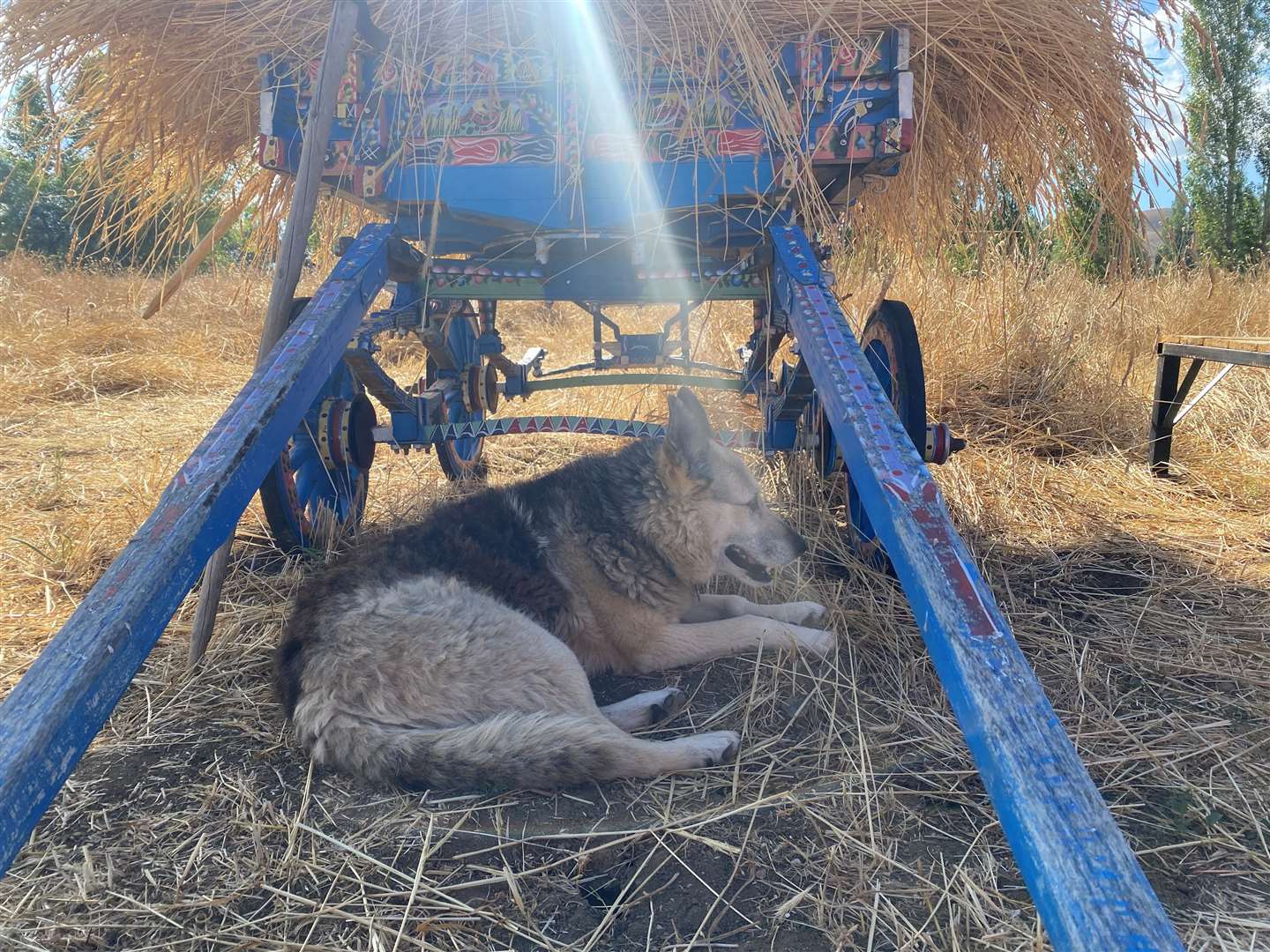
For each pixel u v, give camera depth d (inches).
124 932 71.0
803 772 93.1
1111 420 232.8
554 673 99.3
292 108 128.5
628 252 136.6
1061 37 124.9
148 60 132.1
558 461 228.7
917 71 130.4
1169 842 81.2
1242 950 67.7
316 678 93.4
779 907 72.9
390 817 86.3
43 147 147.5
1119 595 140.4
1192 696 108.7
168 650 123.3
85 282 479.8
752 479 130.7
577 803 88.5
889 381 151.6
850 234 196.4
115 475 209.3
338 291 113.3
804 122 117.9
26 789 51.1
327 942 69.7
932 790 88.6
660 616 122.6
